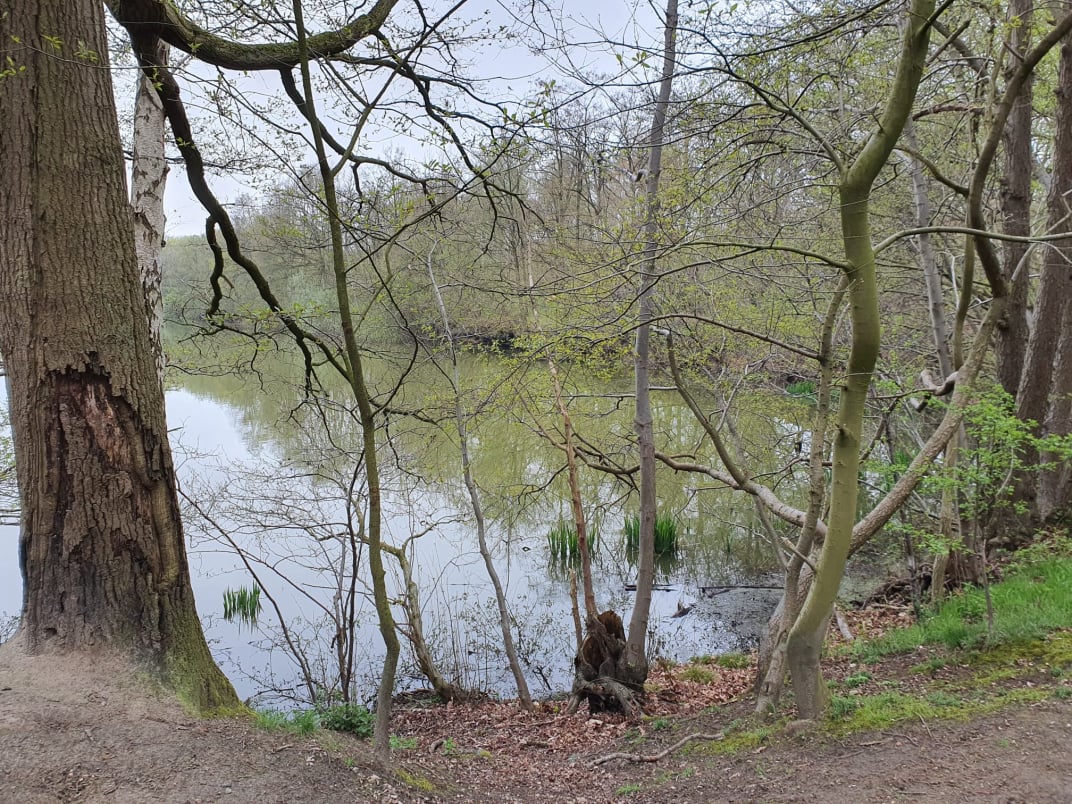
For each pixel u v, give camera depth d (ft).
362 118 13.73
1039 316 29.58
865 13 15.83
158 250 20.74
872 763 14.33
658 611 38.19
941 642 21.80
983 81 24.20
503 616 28.71
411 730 25.75
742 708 22.33
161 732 12.94
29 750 11.63
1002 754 13.51
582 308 27.04
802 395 32.32
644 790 16.94
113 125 14.10
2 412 29.07
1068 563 24.97
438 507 38.29
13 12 12.86
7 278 13.30
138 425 14.17
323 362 24.39
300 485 33.47
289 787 12.55
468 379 33.71
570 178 29.73
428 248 28.94
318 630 32.94
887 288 34.73
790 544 18.34
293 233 20.30
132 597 14.02
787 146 22.93
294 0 11.81
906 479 20.25
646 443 29.12
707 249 28.27
